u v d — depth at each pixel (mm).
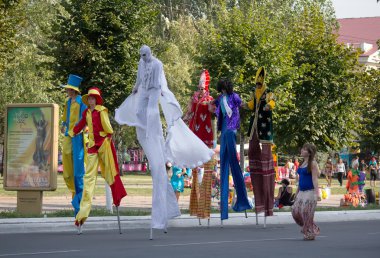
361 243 15414
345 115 32094
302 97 31766
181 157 17531
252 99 19641
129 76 25188
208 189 19750
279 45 29297
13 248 13891
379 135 35188
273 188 19797
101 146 17297
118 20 24516
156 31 66250
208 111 20094
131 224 19375
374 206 30062
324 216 24062
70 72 24891
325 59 31938
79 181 19062
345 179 69438
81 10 24469
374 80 34500
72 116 19031
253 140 19609
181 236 16922
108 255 12695
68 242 15180
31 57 46000
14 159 22391
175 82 61469
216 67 29406
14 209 24656
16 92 46500
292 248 14211
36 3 46469
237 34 29266
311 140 31734
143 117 16719
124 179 59562
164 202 16297
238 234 17594
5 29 30094
